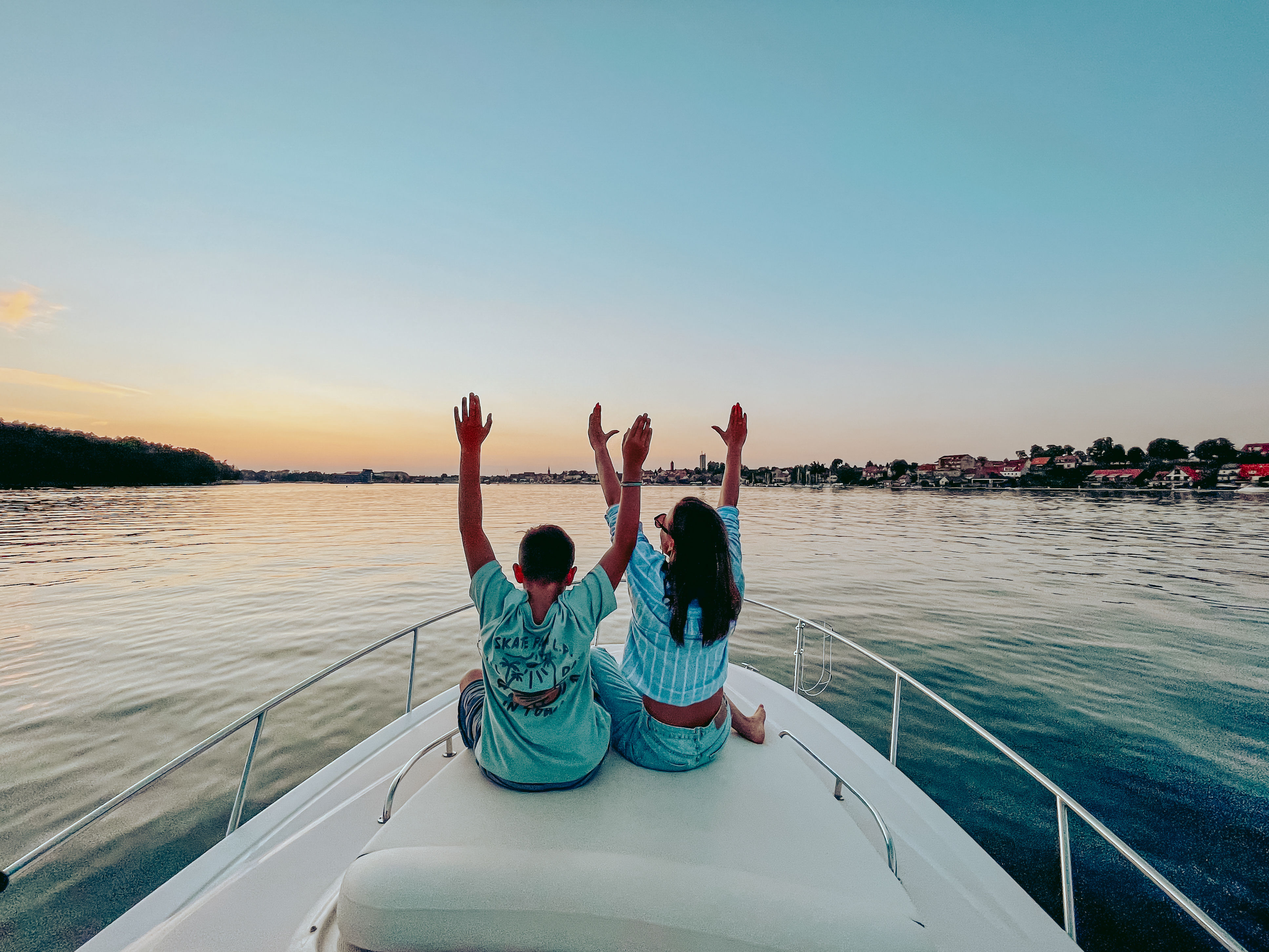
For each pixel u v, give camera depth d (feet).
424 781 8.77
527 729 5.76
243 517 174.91
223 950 5.65
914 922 4.30
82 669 32.42
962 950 6.26
